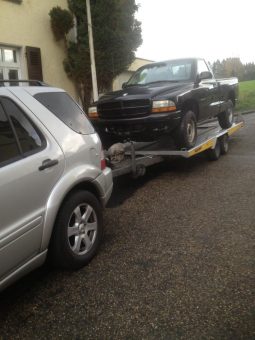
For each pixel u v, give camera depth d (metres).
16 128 3.30
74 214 3.78
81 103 16.31
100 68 15.37
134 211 5.52
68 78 15.77
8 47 13.44
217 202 5.72
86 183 4.01
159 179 7.27
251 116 19.83
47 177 3.41
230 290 3.36
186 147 7.16
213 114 8.86
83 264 3.89
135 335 2.86
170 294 3.36
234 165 8.13
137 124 6.78
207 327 2.90
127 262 3.97
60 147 3.66
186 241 4.41
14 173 3.07
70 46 15.40
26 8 13.71
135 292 3.42
